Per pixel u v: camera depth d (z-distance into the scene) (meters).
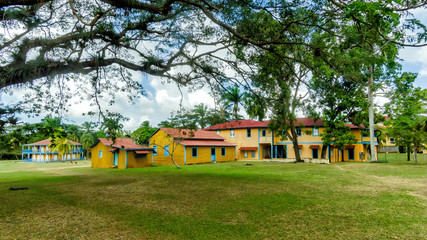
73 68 7.51
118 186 11.92
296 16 6.96
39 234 5.15
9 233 5.22
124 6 5.80
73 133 59.31
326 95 8.59
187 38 9.16
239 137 37.66
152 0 6.64
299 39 7.82
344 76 6.91
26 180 15.16
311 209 6.88
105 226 5.62
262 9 6.91
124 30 8.02
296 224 5.59
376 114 27.30
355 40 6.00
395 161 26.08
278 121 10.59
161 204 7.75
